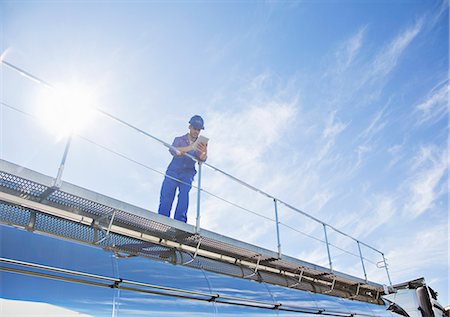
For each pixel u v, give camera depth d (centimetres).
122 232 689
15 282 394
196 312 561
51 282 426
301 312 801
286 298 809
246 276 815
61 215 612
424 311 1267
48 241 481
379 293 1382
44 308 393
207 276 671
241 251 844
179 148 938
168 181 905
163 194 894
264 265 977
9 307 367
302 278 1088
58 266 451
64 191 548
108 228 594
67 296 426
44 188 541
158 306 516
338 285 1230
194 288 605
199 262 718
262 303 718
